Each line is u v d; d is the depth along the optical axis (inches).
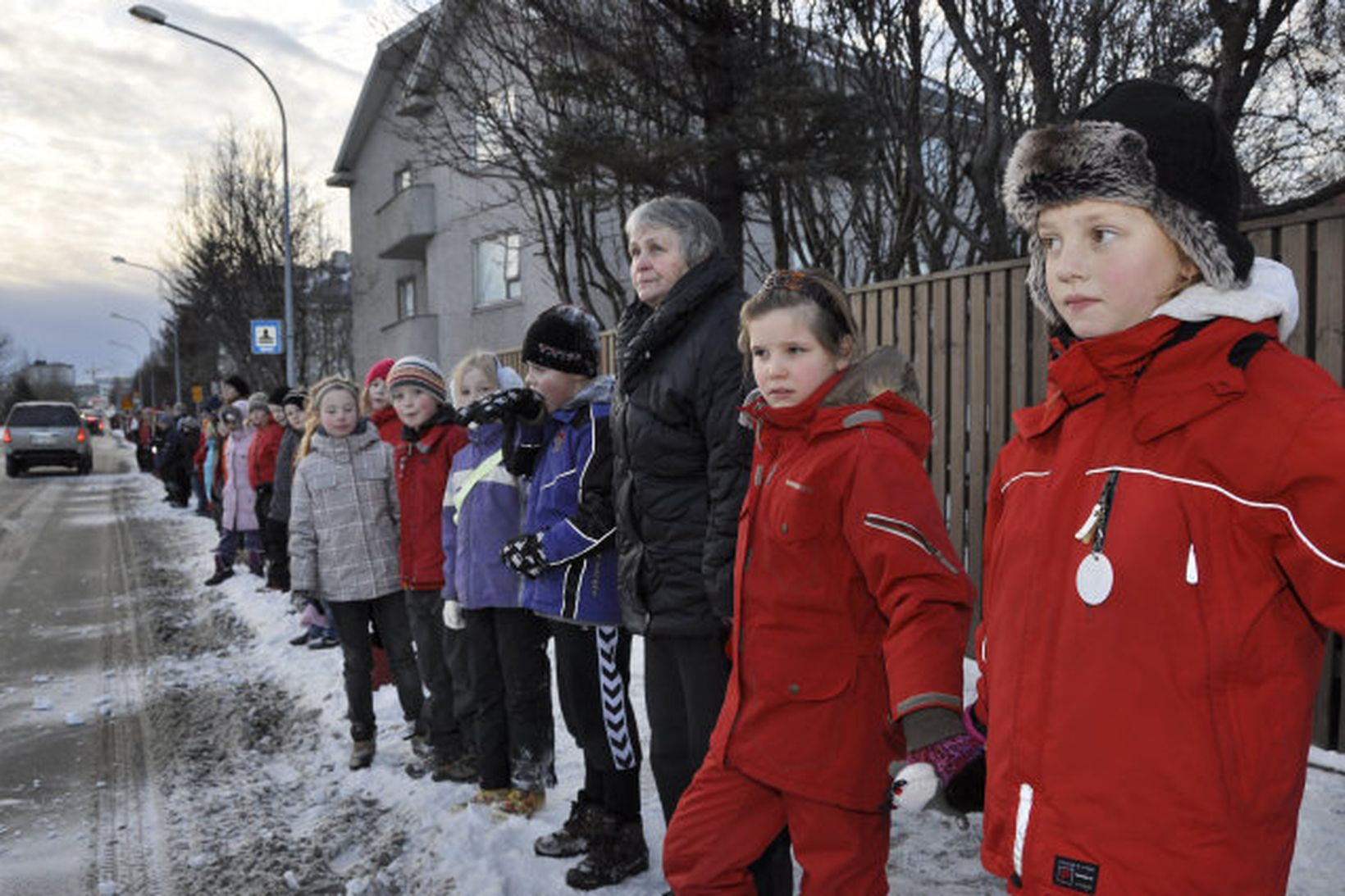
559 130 275.4
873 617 76.2
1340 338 132.0
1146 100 49.1
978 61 197.5
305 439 172.2
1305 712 45.4
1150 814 45.9
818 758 76.0
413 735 166.1
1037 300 57.7
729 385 92.1
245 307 988.6
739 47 258.5
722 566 90.2
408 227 766.5
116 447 1923.0
